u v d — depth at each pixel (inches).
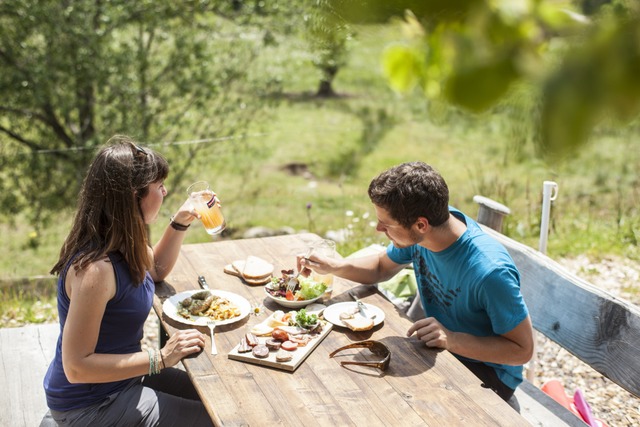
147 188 92.9
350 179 415.5
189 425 92.3
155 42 319.3
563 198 308.2
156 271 112.2
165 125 315.0
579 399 119.3
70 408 91.0
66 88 300.4
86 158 307.0
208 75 317.4
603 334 100.3
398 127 508.7
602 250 224.2
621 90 19.6
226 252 128.3
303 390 82.5
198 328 98.2
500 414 78.2
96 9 295.3
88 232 89.6
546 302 112.0
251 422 76.0
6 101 297.3
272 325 97.3
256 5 321.4
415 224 95.4
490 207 137.6
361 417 77.4
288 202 371.2
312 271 112.3
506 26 22.0
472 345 93.7
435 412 78.5
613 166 357.7
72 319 85.9
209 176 394.9
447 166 410.6
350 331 98.1
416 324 94.6
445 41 23.3
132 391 92.7
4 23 291.7
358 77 610.2
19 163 318.3
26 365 119.3
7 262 313.7
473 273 96.0
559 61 20.9
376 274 113.4
